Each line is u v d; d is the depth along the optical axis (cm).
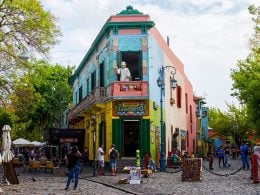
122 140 2989
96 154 3447
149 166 2656
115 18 3075
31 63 2562
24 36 2427
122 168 2919
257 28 3297
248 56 3975
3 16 2369
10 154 2062
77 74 4941
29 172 3038
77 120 4588
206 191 1605
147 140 2986
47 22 2459
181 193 1552
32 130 5962
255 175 1922
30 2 2388
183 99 4584
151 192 1597
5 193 1617
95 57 3675
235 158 5434
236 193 1521
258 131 4250
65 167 3622
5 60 2473
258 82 3788
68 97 5794
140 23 3042
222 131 7888
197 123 5841
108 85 3066
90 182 2120
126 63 3072
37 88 5566
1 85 2573
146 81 2989
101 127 3303
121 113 3009
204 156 5803
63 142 3869
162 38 3619
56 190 1728
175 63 4197
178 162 3278
